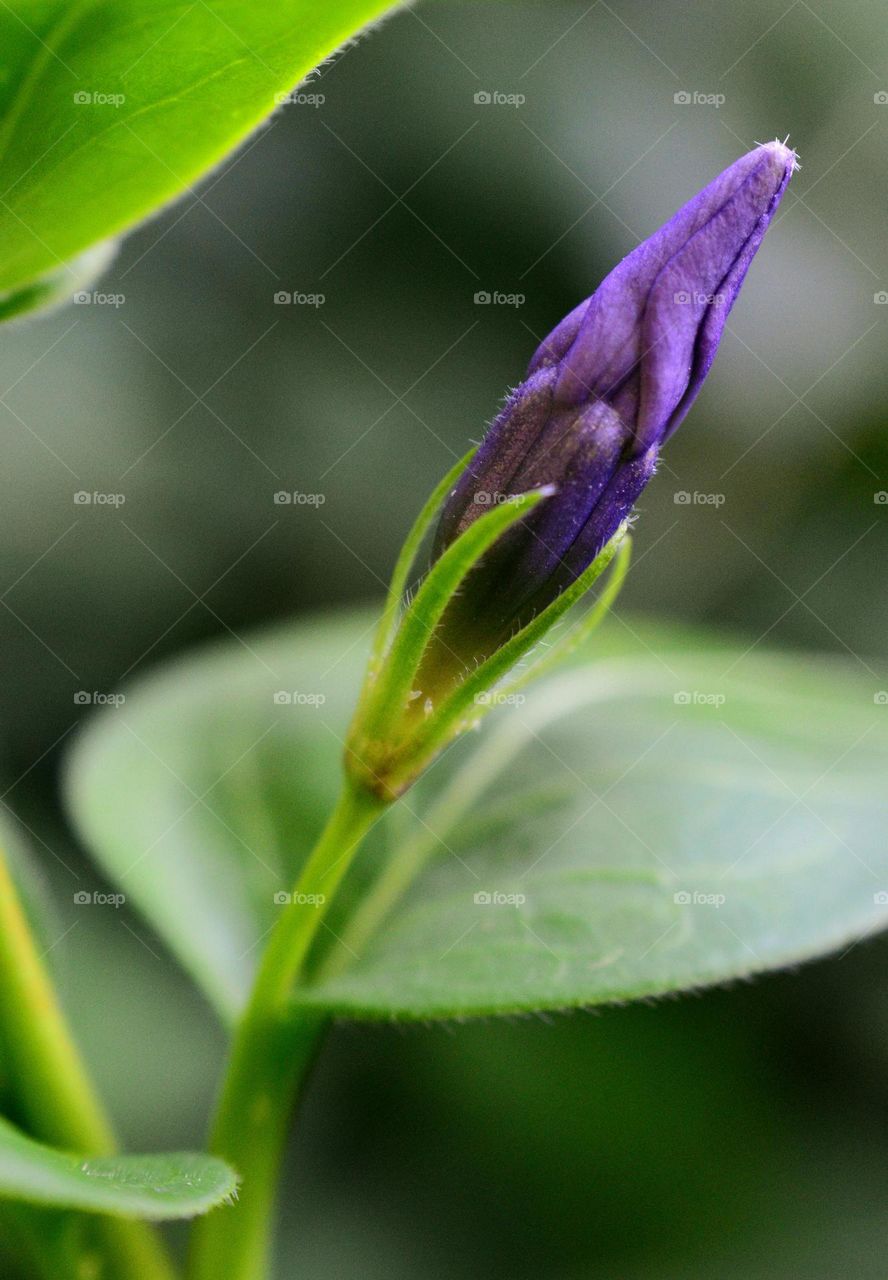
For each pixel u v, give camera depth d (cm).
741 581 28
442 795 18
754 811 18
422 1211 24
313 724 20
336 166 26
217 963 18
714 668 20
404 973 17
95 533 25
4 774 25
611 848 18
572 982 17
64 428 25
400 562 16
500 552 16
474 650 16
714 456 28
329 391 27
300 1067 17
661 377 16
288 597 26
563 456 16
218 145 15
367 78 26
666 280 16
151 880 18
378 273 27
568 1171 24
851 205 28
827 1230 23
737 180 16
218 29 15
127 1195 15
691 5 27
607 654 20
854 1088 24
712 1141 24
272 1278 23
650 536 28
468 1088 24
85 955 23
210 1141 17
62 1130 16
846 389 28
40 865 24
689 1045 24
